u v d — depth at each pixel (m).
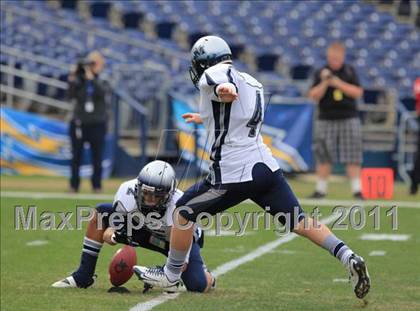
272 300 21.83
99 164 49.75
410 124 65.12
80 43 74.94
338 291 23.61
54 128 59.53
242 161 20.78
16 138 59.19
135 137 63.69
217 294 22.62
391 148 66.25
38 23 76.00
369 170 49.72
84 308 20.31
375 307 21.00
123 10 82.31
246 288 23.94
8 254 30.02
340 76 48.25
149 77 66.25
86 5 82.81
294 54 80.94
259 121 21.11
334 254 21.05
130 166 60.69
